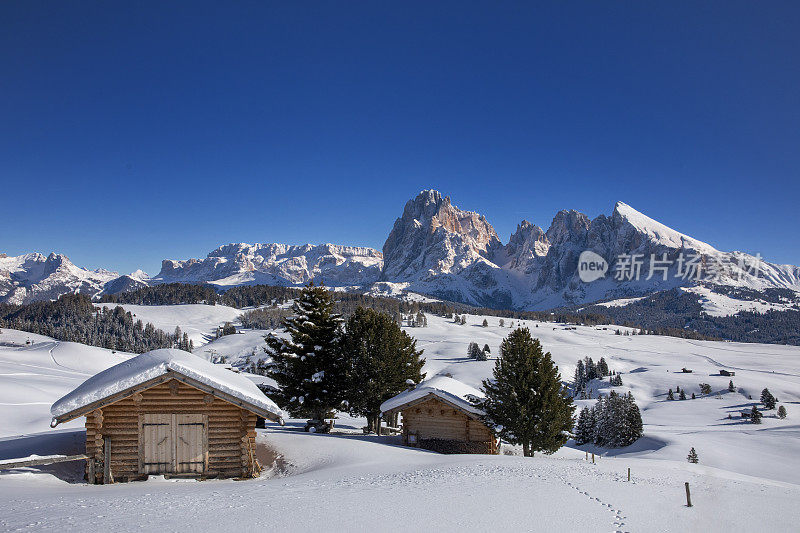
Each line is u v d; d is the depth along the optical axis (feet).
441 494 50.55
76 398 67.77
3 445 84.28
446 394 112.88
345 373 136.36
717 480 72.59
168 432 71.97
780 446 276.82
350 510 43.01
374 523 38.91
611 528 40.57
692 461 216.33
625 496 53.36
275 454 89.45
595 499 50.88
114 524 37.11
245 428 74.49
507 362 108.17
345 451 90.58
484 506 45.73
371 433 140.26
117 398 69.56
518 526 39.60
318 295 140.77
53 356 499.92
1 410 177.37
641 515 45.42
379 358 136.26
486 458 87.76
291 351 134.51
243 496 50.03
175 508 43.60
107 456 68.95
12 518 38.93
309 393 134.31
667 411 512.63
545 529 39.14
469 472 66.54
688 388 630.74
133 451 70.49
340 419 198.80
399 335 143.02
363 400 135.23
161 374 70.90
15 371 335.47
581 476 65.51
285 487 56.44
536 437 103.81
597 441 307.78
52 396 227.20
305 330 137.90
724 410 500.33
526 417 104.01
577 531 39.14
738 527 43.73
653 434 295.89
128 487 63.36
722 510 49.85
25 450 80.59
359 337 138.92
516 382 105.91
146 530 35.42
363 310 143.54
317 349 135.13
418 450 103.81
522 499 49.14
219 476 72.69
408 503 46.19
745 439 299.38
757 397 566.36
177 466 71.61
